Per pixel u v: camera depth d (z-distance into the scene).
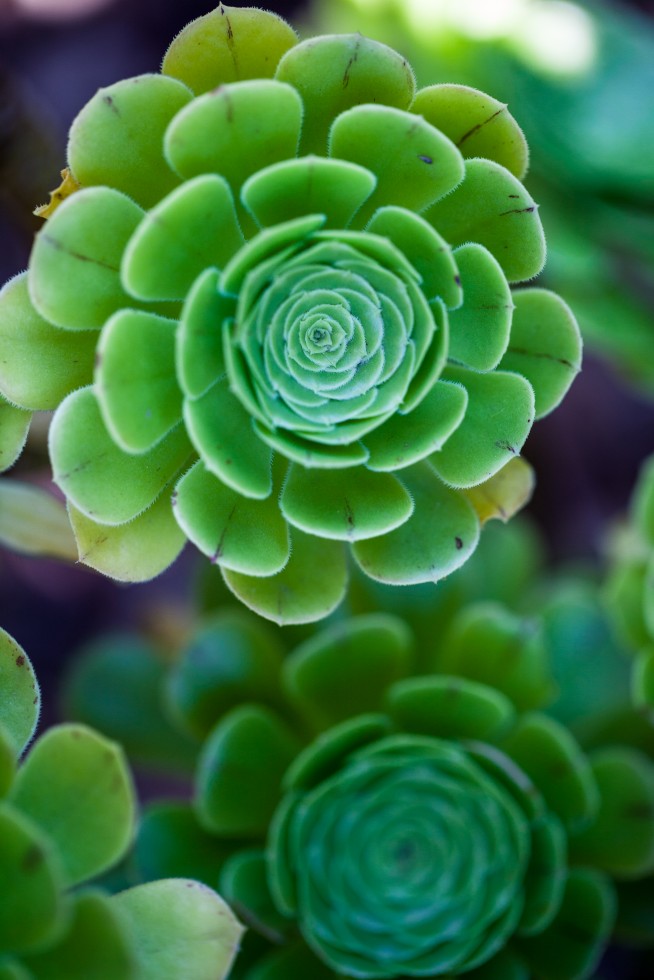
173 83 0.44
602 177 0.70
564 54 0.70
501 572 0.64
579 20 0.70
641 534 0.58
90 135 0.44
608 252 0.72
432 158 0.44
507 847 0.53
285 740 0.55
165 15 0.93
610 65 0.70
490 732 0.54
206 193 0.43
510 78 0.70
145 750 0.61
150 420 0.44
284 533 0.45
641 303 0.73
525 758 0.55
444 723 0.54
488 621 0.56
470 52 0.69
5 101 0.58
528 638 0.56
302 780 0.53
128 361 0.43
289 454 0.44
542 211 0.70
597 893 0.55
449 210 0.45
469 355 0.45
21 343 0.45
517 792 0.53
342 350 0.44
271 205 0.44
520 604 0.65
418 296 0.44
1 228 0.85
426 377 0.44
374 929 0.53
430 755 0.53
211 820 0.54
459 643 0.56
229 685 0.57
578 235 0.71
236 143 0.44
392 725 0.54
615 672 0.61
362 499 0.45
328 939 0.53
